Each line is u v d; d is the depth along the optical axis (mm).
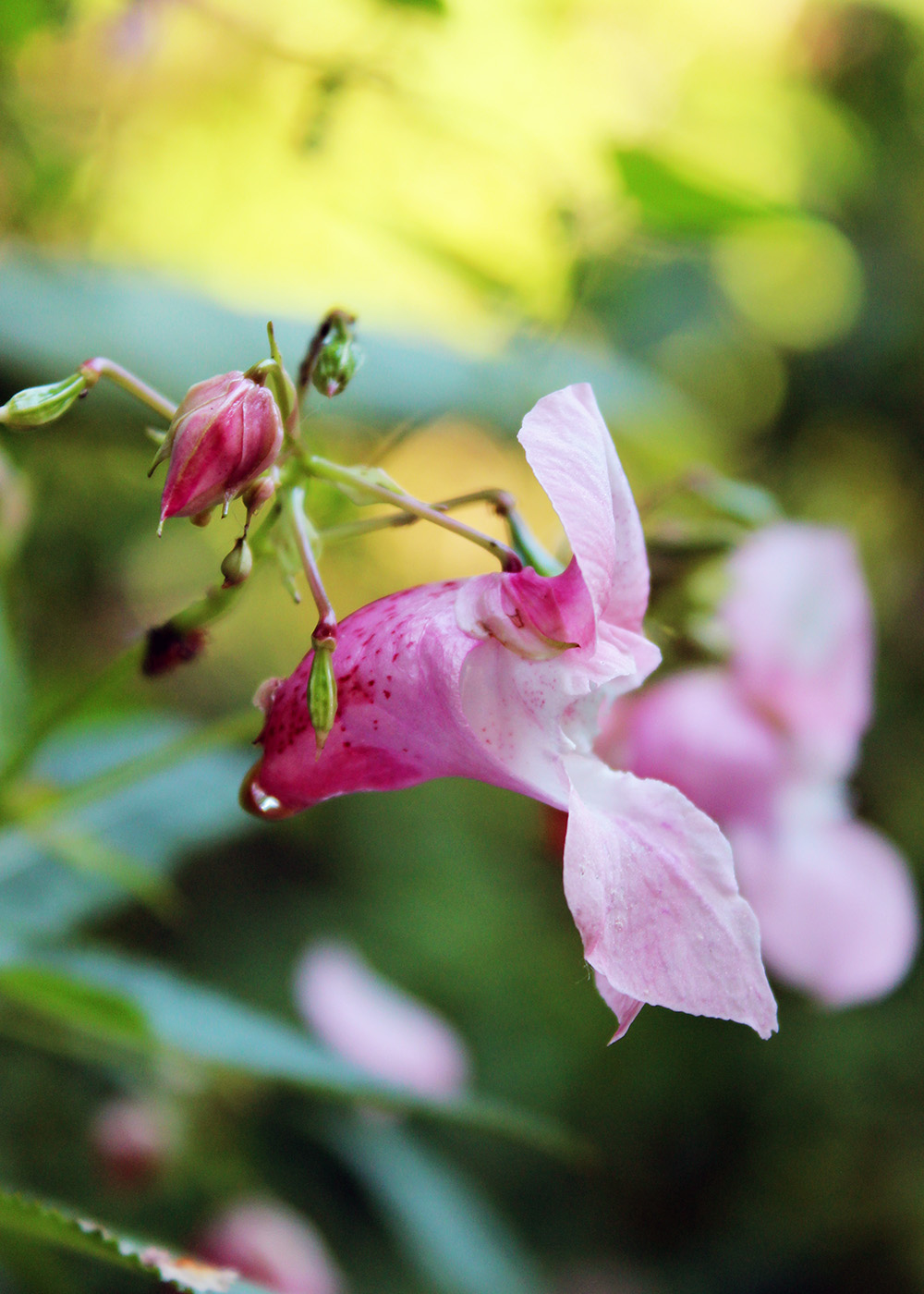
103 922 688
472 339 384
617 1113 927
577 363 368
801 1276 896
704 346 828
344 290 455
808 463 1096
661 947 215
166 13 351
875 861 337
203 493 214
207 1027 267
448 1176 485
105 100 354
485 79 461
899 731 1023
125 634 405
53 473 380
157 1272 222
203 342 309
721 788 293
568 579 219
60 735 315
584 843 215
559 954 948
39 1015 309
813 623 296
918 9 906
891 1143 896
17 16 302
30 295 295
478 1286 461
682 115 666
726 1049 932
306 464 224
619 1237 909
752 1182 922
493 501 228
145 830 308
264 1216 411
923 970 932
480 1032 892
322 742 213
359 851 956
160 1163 404
